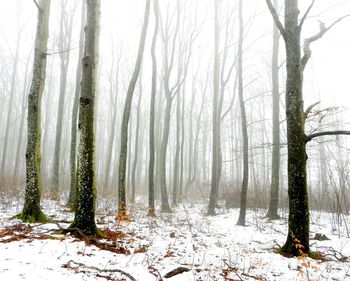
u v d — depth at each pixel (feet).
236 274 17.63
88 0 23.82
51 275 13.66
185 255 20.80
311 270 19.30
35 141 27.66
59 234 21.01
